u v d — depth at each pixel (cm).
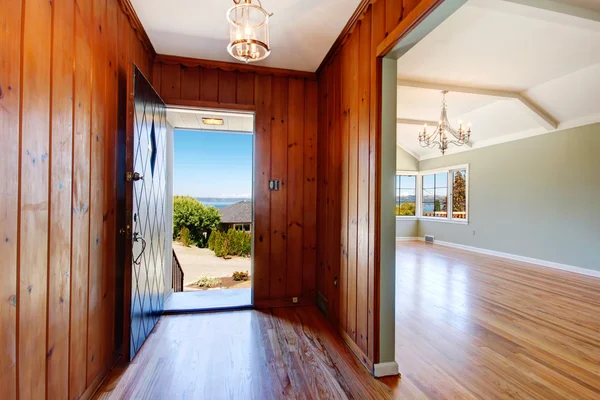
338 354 218
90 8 163
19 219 108
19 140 108
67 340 142
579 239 483
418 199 883
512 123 565
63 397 139
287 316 293
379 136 193
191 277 656
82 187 156
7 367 102
